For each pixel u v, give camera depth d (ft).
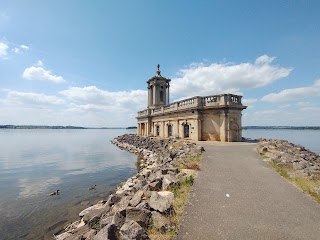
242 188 31.42
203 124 96.89
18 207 46.01
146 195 29.45
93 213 32.19
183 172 39.75
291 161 43.91
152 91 168.96
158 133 145.28
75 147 201.46
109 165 98.78
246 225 21.22
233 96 92.38
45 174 82.28
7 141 293.43
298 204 26.04
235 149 64.75
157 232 20.25
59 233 33.83
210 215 23.26
